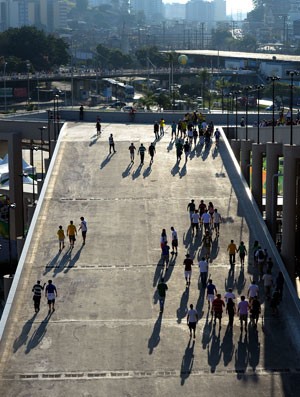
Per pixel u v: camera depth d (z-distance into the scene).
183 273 52.34
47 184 69.94
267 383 39.47
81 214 63.25
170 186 69.44
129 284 50.84
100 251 56.03
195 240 57.84
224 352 42.31
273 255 54.94
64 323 45.78
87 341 43.72
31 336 44.34
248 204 64.75
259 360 41.56
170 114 101.25
